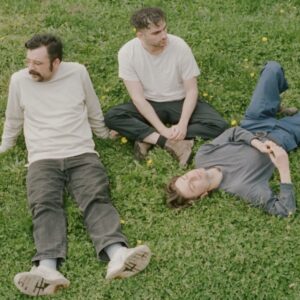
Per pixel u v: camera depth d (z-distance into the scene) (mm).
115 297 4879
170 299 4844
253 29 7301
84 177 5504
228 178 5566
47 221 5223
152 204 5500
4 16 7738
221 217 5332
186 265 5008
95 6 7812
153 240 5238
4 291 4961
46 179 5465
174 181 5477
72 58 7062
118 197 5605
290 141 5855
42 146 5664
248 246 5070
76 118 5770
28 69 5691
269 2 7715
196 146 5949
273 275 4898
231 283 4883
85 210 5332
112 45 7164
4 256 5203
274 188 5594
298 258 4980
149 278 4957
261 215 5332
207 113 6070
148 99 6141
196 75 6082
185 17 7566
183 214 5387
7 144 6070
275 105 5953
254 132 5898
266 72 5957
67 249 5172
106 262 5102
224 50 7082
